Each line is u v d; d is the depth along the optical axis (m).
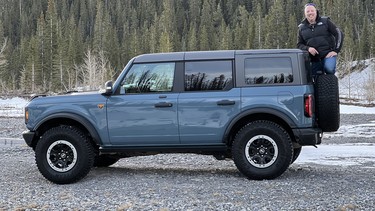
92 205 6.11
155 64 7.93
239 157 7.57
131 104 7.81
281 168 7.45
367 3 153.12
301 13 150.88
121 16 174.12
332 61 8.41
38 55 102.88
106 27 144.38
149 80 7.91
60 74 94.81
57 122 8.16
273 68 7.62
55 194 6.88
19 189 7.26
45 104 7.98
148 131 7.79
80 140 7.77
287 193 6.62
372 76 68.69
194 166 9.62
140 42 129.00
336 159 10.41
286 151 7.43
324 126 7.74
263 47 120.12
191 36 136.00
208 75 7.76
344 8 138.38
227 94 7.62
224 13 182.38
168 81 7.86
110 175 8.39
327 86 7.62
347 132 18.52
